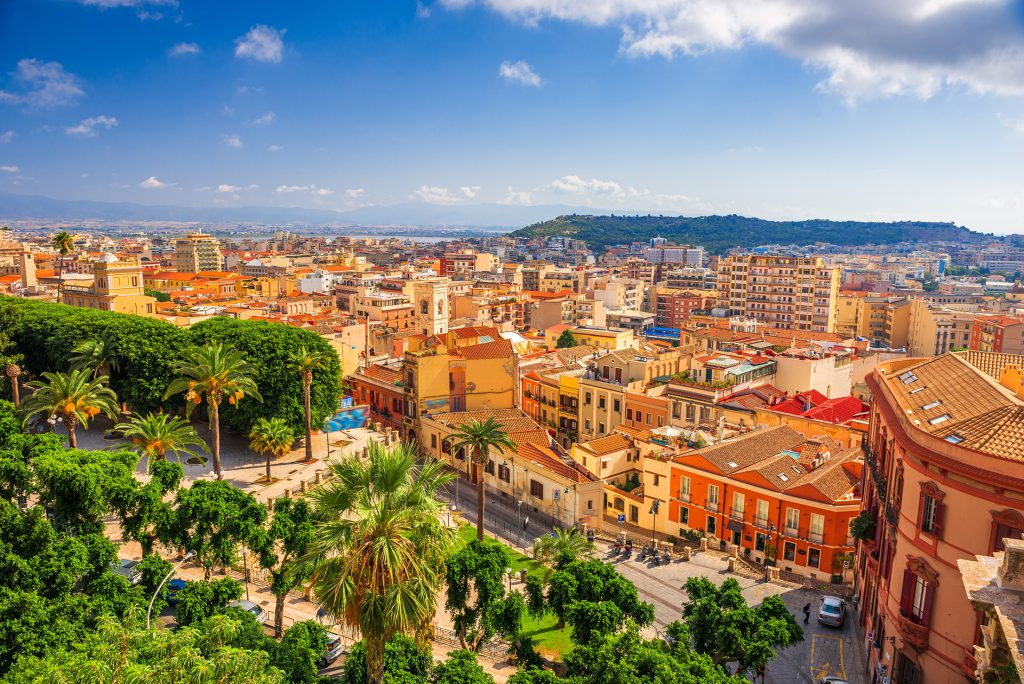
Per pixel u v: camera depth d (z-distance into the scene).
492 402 115.31
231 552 53.03
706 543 77.50
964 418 45.44
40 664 33.41
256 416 89.50
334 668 48.88
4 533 44.47
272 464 88.38
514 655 51.81
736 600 47.31
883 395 56.22
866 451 62.25
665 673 36.34
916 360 64.62
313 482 81.69
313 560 31.45
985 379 49.28
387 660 39.88
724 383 102.25
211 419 78.62
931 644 43.34
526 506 91.81
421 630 33.88
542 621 59.50
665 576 70.31
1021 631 24.67
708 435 89.50
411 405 112.62
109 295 144.38
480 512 72.50
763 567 73.19
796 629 45.66
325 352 98.19
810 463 78.62
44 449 59.31
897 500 48.69
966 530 41.28
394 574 30.56
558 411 121.69
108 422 96.38
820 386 111.19
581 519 84.88
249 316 172.00
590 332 160.50
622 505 87.25
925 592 43.91
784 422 93.81
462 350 115.25
